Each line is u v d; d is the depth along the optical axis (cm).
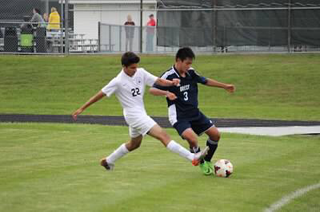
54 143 3775
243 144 3819
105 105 6338
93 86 7131
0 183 2534
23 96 6812
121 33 8506
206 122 2777
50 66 7838
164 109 6022
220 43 8369
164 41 8525
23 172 2795
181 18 8462
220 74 7375
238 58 8125
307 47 8206
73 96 6800
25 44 8369
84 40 8775
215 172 2747
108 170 2842
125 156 3281
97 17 9706
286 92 6750
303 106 6225
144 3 9612
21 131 4322
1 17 8900
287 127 4744
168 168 2920
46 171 2820
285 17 8206
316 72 7350
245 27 8281
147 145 3675
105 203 2195
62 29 8300
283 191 2500
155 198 2292
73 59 8138
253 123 5000
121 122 5034
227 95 6744
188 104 2747
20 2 8950
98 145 3703
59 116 5431
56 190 2400
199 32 8412
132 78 2620
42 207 2130
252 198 2348
